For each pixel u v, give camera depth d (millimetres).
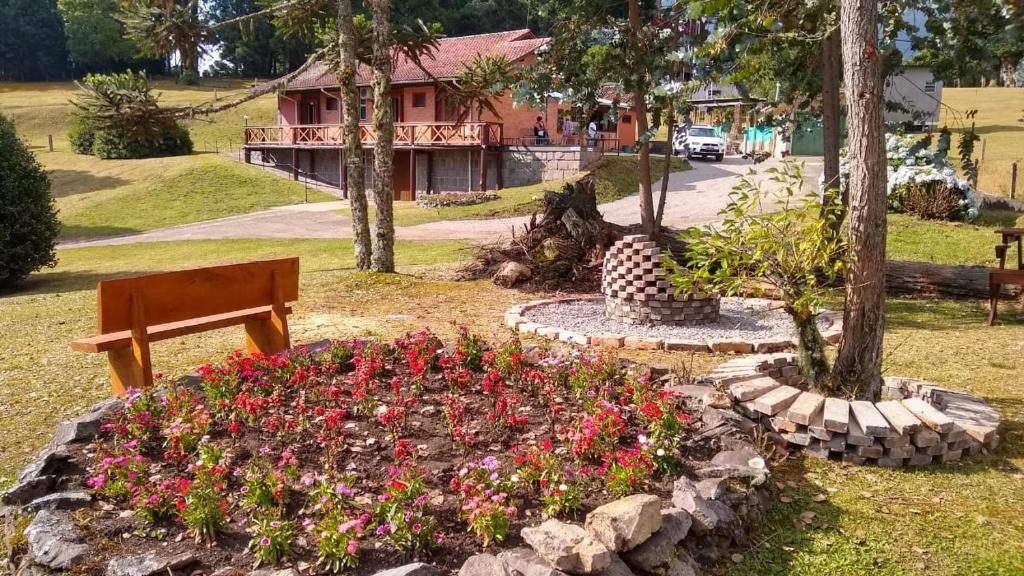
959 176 18125
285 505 3393
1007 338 8125
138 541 3146
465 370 5117
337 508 3207
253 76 90375
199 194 33219
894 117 17484
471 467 3494
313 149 36406
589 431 3867
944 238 15164
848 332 4973
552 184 28594
